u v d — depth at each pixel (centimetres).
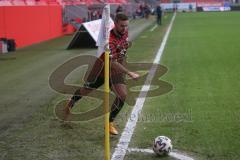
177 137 751
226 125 821
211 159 646
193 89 1163
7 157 679
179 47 2244
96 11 4250
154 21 5253
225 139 737
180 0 9788
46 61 1847
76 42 2345
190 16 6481
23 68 1656
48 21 3114
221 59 1742
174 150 686
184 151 681
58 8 3391
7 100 1095
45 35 3034
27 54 2147
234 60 1703
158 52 2034
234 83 1235
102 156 670
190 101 1027
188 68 1525
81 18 3828
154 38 2864
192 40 2631
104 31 643
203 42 2486
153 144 674
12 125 860
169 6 9531
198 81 1278
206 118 873
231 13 7544
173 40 2669
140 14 6519
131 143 725
